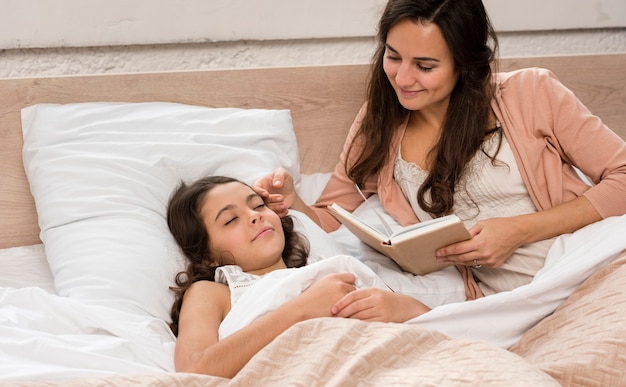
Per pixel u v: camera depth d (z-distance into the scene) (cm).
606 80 227
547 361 121
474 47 156
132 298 150
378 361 115
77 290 151
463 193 166
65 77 188
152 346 135
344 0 225
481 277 166
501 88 168
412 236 142
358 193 188
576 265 142
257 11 218
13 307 141
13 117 183
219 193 161
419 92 160
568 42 254
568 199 165
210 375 125
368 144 176
